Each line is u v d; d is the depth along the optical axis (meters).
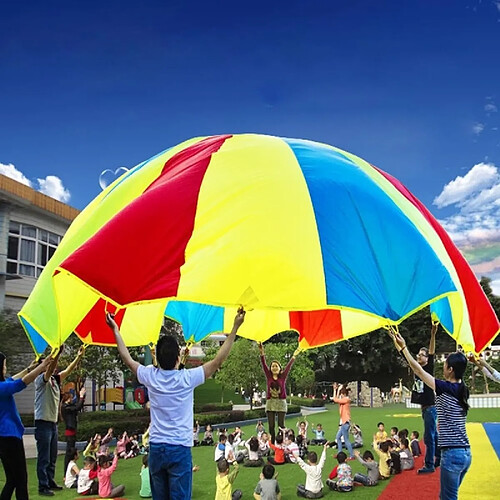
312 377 34.34
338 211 5.18
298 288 4.64
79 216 6.75
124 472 9.89
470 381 31.77
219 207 5.07
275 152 5.83
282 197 5.15
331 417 22.66
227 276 4.67
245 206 5.05
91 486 7.73
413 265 4.94
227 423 20.02
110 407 28.00
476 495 6.88
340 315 8.78
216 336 34.47
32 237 23.92
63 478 8.97
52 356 5.41
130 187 5.95
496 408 23.75
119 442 11.79
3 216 22.33
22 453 5.48
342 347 41.66
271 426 9.67
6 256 22.28
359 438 12.42
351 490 7.70
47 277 5.56
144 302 4.45
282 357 29.81
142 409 22.95
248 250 4.78
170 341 4.43
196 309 8.85
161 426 4.17
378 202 5.40
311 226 5.00
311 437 14.90
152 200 5.01
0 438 5.34
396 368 42.50
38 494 7.66
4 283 22.11
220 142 6.25
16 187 22.53
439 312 6.39
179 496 4.06
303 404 30.92
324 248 4.89
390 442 8.66
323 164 5.77
